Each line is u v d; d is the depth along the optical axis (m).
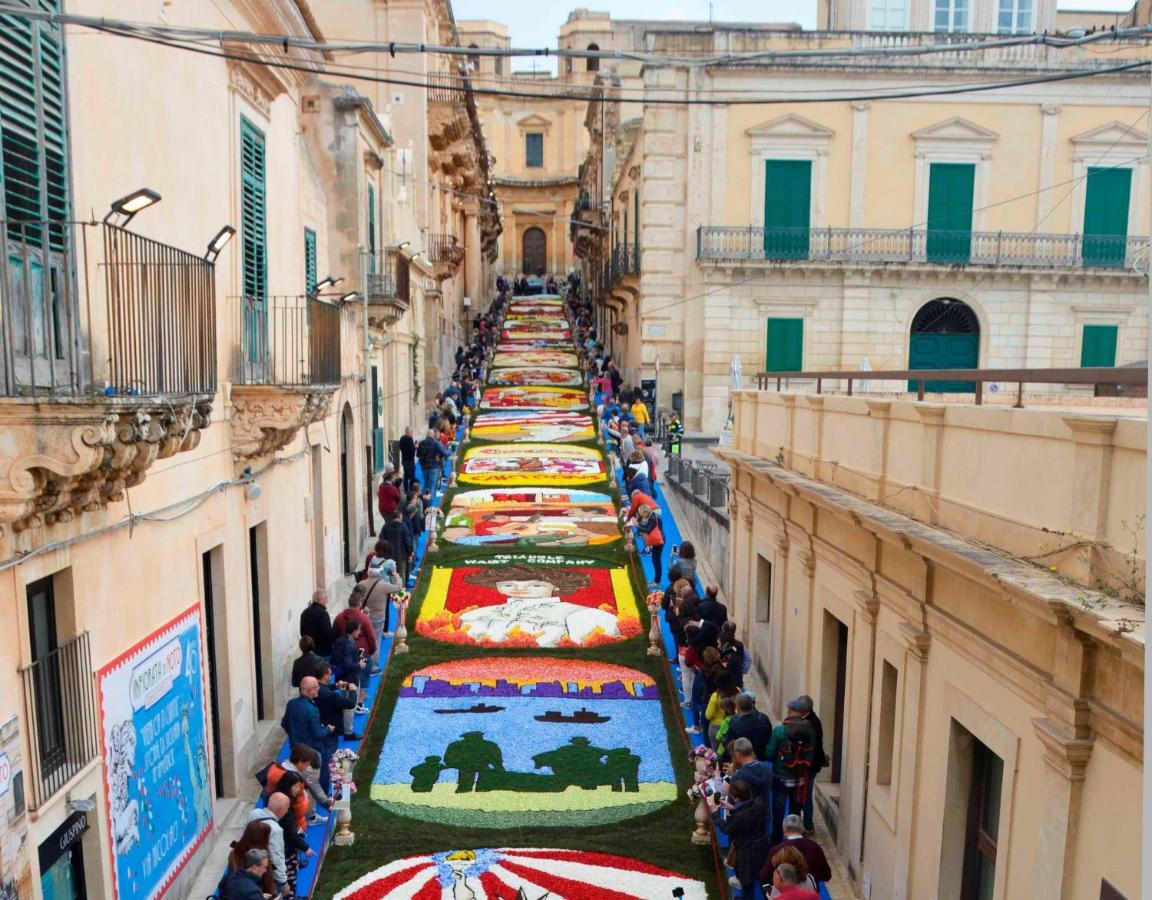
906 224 36.00
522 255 91.94
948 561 8.35
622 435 32.38
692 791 11.80
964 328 36.66
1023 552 7.76
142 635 9.66
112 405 6.88
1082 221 35.91
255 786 13.05
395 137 36.81
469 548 23.88
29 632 7.64
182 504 10.76
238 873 8.23
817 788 13.03
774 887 8.60
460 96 42.78
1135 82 35.19
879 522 9.80
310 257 18.94
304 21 15.73
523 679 16.42
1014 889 7.59
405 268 28.20
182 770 10.67
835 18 38.66
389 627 18.75
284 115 15.73
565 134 89.81
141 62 9.70
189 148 11.14
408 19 36.28
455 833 11.82
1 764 7.05
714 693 13.12
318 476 18.77
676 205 36.41
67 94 8.04
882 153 35.72
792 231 35.91
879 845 10.56
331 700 12.56
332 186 22.61
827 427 13.24
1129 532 6.36
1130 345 36.22
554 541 24.44
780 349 36.53
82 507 7.99
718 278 36.09
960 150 35.66
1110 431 6.61
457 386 41.53
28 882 7.37
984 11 37.06
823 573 13.08
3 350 6.79
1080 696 6.60
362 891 10.55
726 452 18.34
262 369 13.81
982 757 8.78
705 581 21.84
